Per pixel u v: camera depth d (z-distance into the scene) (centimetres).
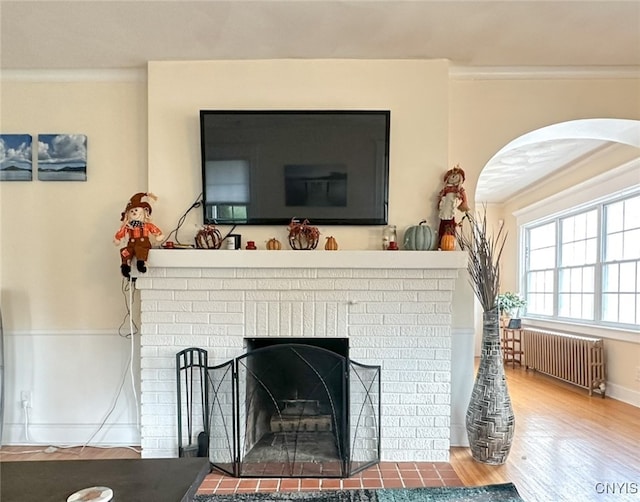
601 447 282
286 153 273
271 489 228
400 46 262
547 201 539
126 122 295
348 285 261
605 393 419
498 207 679
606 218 444
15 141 293
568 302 518
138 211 259
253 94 280
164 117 281
